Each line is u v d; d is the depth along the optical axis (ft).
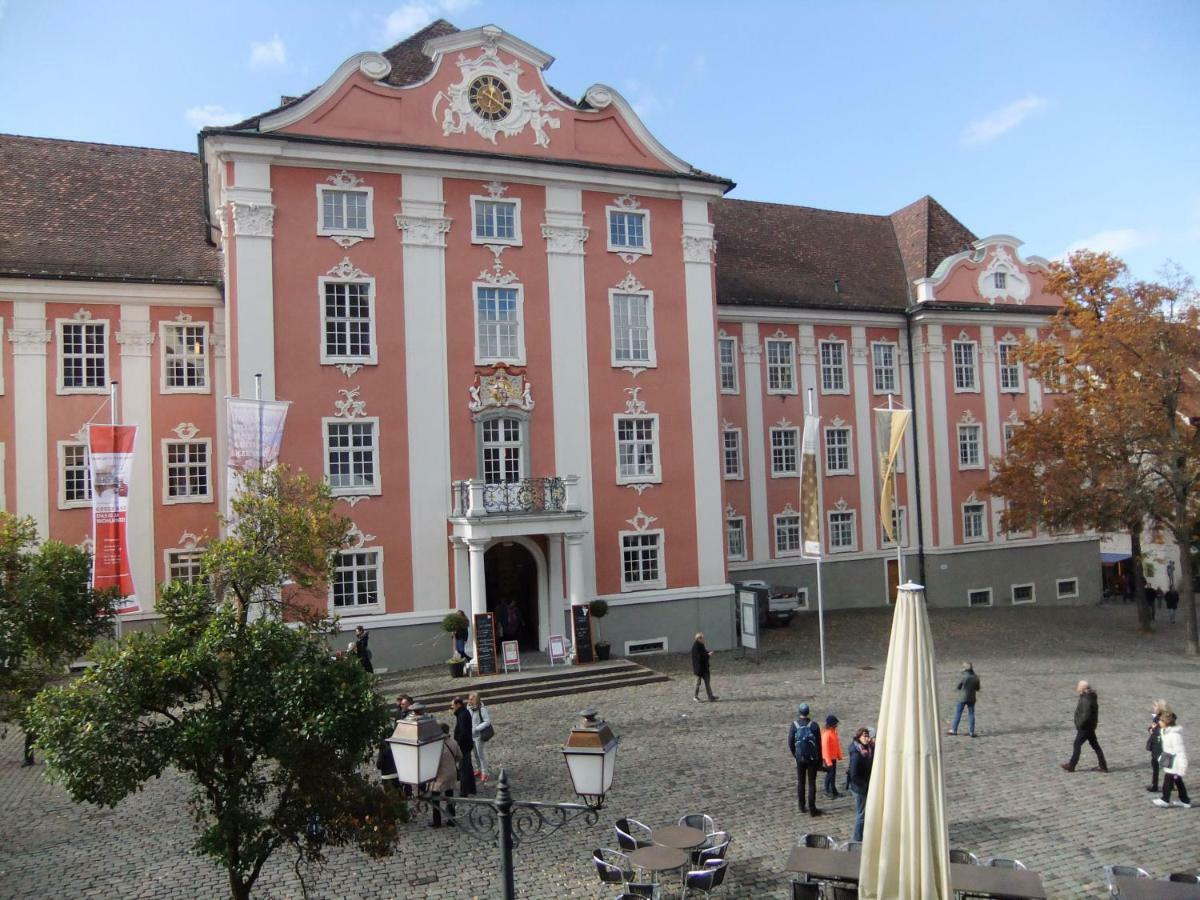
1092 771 54.75
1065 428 104.01
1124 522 103.14
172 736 28.55
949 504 131.44
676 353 98.63
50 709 28.30
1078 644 101.60
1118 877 34.32
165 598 32.42
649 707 71.97
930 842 28.48
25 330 90.53
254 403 62.23
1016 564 135.44
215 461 96.58
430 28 100.17
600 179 94.84
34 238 94.22
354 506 84.48
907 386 132.16
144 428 94.12
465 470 88.58
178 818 50.19
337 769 29.76
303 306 83.97
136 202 103.91
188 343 96.89
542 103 93.45
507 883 25.98
